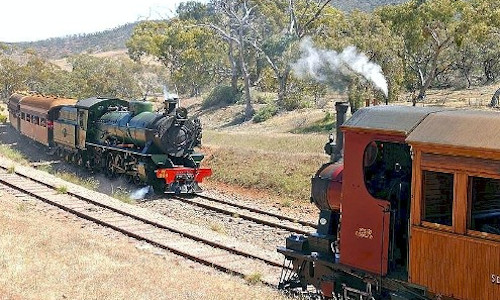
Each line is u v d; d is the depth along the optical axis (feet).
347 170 34.40
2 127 162.71
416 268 30.14
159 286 38.52
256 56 220.02
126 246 51.93
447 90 197.98
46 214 65.72
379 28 146.10
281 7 220.23
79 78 251.19
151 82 312.50
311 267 39.50
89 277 38.78
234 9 217.36
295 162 93.30
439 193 30.66
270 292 40.40
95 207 69.77
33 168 106.01
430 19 151.84
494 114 29.35
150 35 310.86
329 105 185.06
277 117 182.70
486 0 149.69
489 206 29.94
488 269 27.32
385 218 32.48
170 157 88.69
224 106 222.28
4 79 256.32
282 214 72.90
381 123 32.48
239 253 52.31
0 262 39.37
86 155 107.76
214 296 36.91
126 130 93.86
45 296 33.47
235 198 85.10
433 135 29.40
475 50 196.54
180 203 79.97
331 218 38.55
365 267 33.58
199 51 245.24
